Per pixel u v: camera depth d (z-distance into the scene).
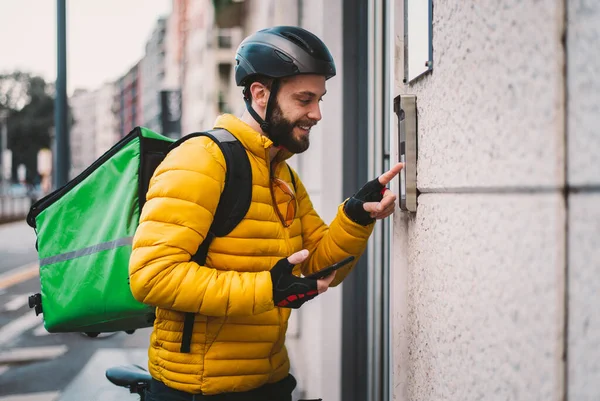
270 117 1.62
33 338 6.39
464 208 1.29
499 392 1.11
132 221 1.73
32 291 9.84
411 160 1.64
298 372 4.05
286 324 1.69
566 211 0.89
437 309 1.46
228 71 32.03
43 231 1.81
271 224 1.60
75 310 1.73
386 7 3.06
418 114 1.62
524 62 1.01
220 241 1.55
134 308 1.70
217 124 1.63
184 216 1.48
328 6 3.45
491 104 1.14
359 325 3.33
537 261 0.97
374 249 3.11
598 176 0.81
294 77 1.59
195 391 1.56
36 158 84.19
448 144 1.38
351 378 3.34
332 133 3.47
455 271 1.34
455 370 1.34
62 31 6.34
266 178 1.62
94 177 1.79
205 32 37.03
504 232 1.09
